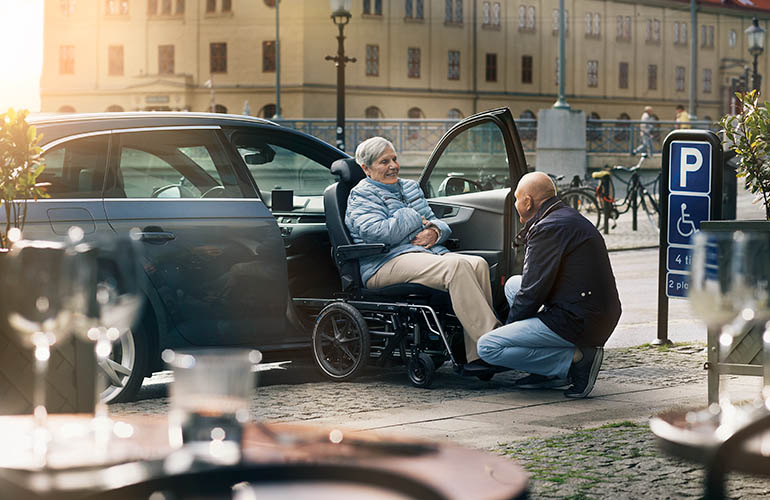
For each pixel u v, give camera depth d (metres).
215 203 6.20
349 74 66.31
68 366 3.57
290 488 1.51
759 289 2.37
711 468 1.95
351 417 5.27
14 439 1.92
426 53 69.62
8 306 2.11
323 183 7.18
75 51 68.62
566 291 5.87
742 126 6.21
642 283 12.84
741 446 1.93
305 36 64.12
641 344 8.13
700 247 2.43
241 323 6.24
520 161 6.64
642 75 79.81
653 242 18.52
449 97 70.62
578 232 5.88
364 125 36.53
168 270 5.95
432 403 5.71
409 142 36.88
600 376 6.61
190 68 66.44
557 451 4.31
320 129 36.22
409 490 1.52
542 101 75.06
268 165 6.89
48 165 5.71
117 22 67.75
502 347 5.98
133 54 67.56
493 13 72.69
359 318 6.32
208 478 1.54
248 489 1.49
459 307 6.17
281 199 6.56
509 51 73.44
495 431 4.86
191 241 6.04
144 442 1.85
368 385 6.36
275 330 6.39
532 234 5.96
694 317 2.46
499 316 6.62
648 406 5.55
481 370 6.14
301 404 5.68
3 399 3.54
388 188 6.63
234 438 1.64
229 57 65.62
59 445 1.83
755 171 6.20
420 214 6.61
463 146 6.88
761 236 2.37
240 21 65.25
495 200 6.66
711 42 83.25
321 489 1.51
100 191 5.83
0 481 1.60
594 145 34.44
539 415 5.30
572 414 5.32
